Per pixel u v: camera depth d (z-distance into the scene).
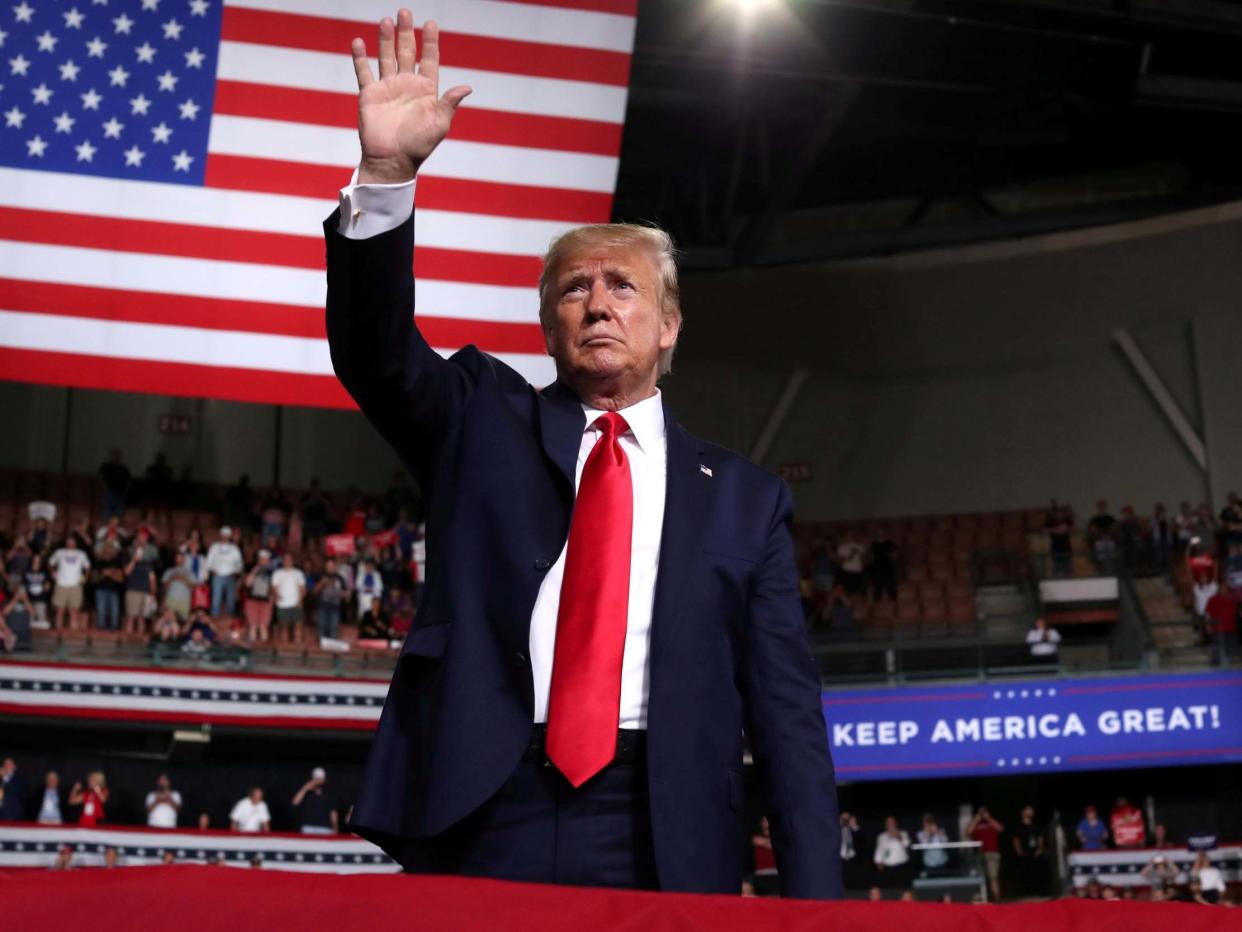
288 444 21.80
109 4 6.77
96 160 6.62
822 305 22.88
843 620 18.38
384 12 6.94
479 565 1.96
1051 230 21.20
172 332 6.50
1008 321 22.31
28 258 6.47
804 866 1.92
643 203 21.75
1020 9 16.39
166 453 21.39
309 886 1.22
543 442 2.02
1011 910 1.24
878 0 16.25
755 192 22.27
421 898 1.21
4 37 6.68
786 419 22.70
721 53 17.27
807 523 22.19
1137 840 15.80
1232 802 16.89
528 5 7.05
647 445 2.11
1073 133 21.28
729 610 2.01
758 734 2.04
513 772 1.82
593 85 7.03
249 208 6.68
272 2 6.88
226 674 15.68
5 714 15.07
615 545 1.95
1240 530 18.17
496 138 6.88
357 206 1.86
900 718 16.72
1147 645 17.92
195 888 1.20
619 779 1.84
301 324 6.61
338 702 15.95
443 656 1.91
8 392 20.97
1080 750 16.48
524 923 1.20
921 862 15.11
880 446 22.45
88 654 15.61
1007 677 17.09
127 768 16.16
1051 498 21.72
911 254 22.80
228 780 16.41
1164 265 21.53
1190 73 18.59
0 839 13.87
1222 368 20.95
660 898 1.23
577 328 2.13
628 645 1.92
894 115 20.61
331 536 18.20
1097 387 21.80
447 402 2.07
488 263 6.73
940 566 20.38
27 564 16.09
